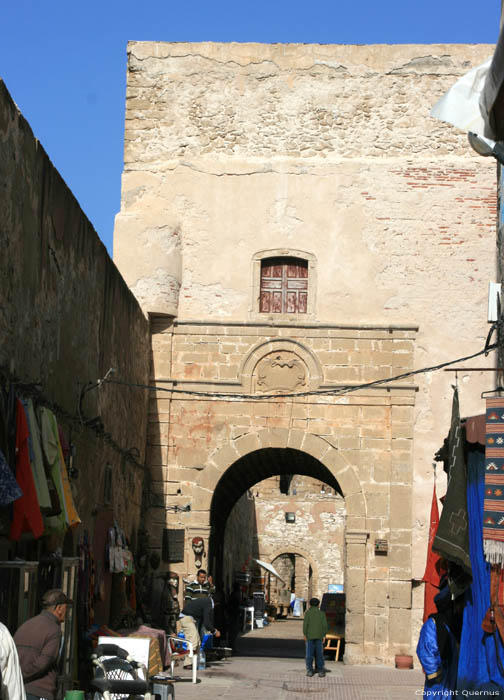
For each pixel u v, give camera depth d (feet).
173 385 62.90
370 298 63.10
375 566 60.54
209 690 45.65
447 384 62.03
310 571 146.72
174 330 63.36
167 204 64.64
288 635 106.42
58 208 37.52
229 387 62.85
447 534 29.37
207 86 66.08
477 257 63.16
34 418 31.86
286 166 64.64
